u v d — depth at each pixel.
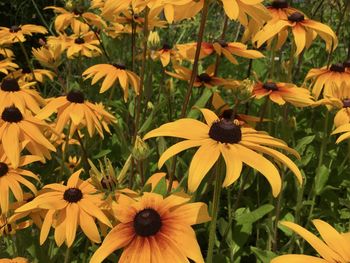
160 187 0.42
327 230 0.27
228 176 0.28
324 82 0.59
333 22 0.90
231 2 0.37
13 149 0.41
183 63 0.86
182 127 0.32
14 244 0.45
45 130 0.50
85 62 0.94
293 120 0.59
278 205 0.49
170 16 0.39
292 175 0.58
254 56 0.60
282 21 0.56
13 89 0.52
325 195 0.58
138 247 0.28
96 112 0.53
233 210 0.50
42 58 0.69
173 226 0.29
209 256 0.32
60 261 0.46
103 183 0.36
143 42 0.53
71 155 0.69
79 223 0.37
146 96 0.65
